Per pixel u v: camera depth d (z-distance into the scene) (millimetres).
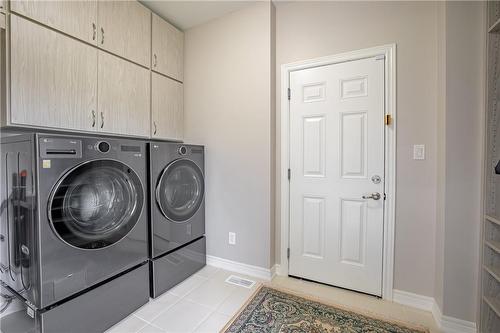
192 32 2545
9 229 1430
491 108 1389
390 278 1871
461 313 1505
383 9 1861
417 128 1767
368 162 1931
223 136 2389
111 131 1887
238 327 1579
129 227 1703
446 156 1514
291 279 2219
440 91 1608
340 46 2010
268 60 2154
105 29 1825
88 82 1728
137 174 1762
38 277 1261
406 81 1795
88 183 1479
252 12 2215
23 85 1408
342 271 2051
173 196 2102
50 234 1300
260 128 2205
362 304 1833
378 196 1896
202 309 1768
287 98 2219
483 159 1414
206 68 2467
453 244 1516
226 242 2398
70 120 1629
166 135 2377
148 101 2188
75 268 1405
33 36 1441
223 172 2396
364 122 1940
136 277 1759
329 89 2061
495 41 1371
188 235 2238
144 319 1662
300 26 2158
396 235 1853
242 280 2186
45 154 1274
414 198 1788
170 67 2416
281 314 1708
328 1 2051
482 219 1420
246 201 2287
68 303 1373
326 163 2088
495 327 1385
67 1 1598
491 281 1398
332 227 2078
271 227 2217
